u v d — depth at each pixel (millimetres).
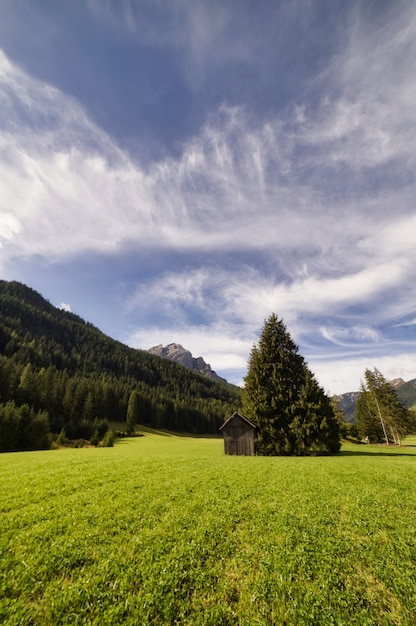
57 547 7895
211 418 160000
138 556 7590
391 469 18875
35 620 5434
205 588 6461
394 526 9461
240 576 6906
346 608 5848
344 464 21312
